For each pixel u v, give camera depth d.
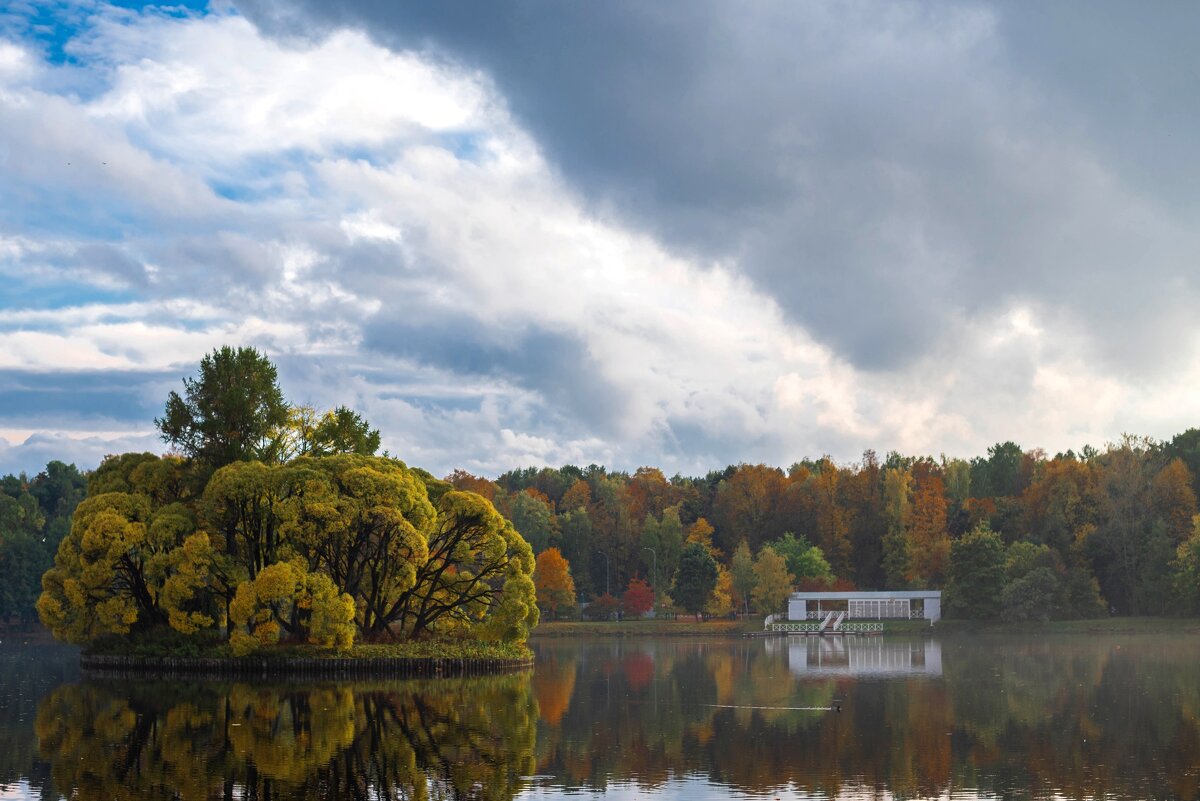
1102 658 94.00
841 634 145.88
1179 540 156.00
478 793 35.47
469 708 56.97
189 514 82.00
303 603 75.06
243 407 86.50
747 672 81.62
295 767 39.81
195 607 83.50
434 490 90.50
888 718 52.94
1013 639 128.00
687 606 159.50
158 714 54.75
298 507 75.81
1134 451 161.12
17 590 146.62
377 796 35.03
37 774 38.78
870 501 194.62
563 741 45.81
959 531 184.25
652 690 67.00
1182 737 46.50
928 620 151.50
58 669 89.38
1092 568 154.62
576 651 113.00
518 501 182.75
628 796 34.91
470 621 87.06
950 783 36.91
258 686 69.56
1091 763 40.44
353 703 59.22
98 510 82.31
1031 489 178.38
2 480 176.25
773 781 37.31
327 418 94.19
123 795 35.28
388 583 83.62
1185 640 121.75
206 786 36.59
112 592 85.50
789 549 177.75
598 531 188.25
